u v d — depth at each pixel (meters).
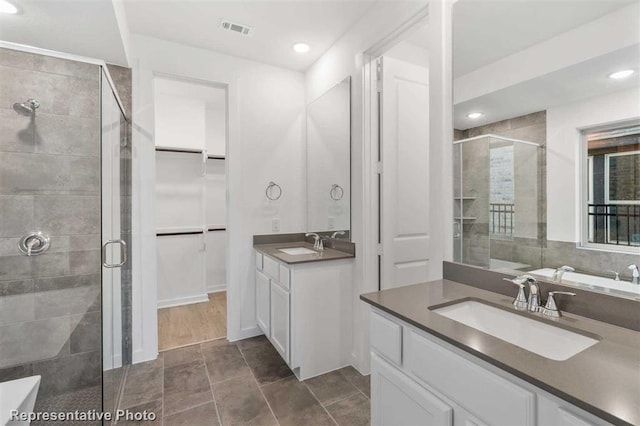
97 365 1.70
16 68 1.77
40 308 1.79
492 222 1.36
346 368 2.28
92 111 1.84
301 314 2.11
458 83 1.49
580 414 0.63
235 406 1.84
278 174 2.93
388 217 2.22
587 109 1.06
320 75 2.72
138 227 2.36
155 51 2.40
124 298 2.31
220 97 3.64
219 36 2.38
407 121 2.30
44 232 1.83
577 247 1.09
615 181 0.99
